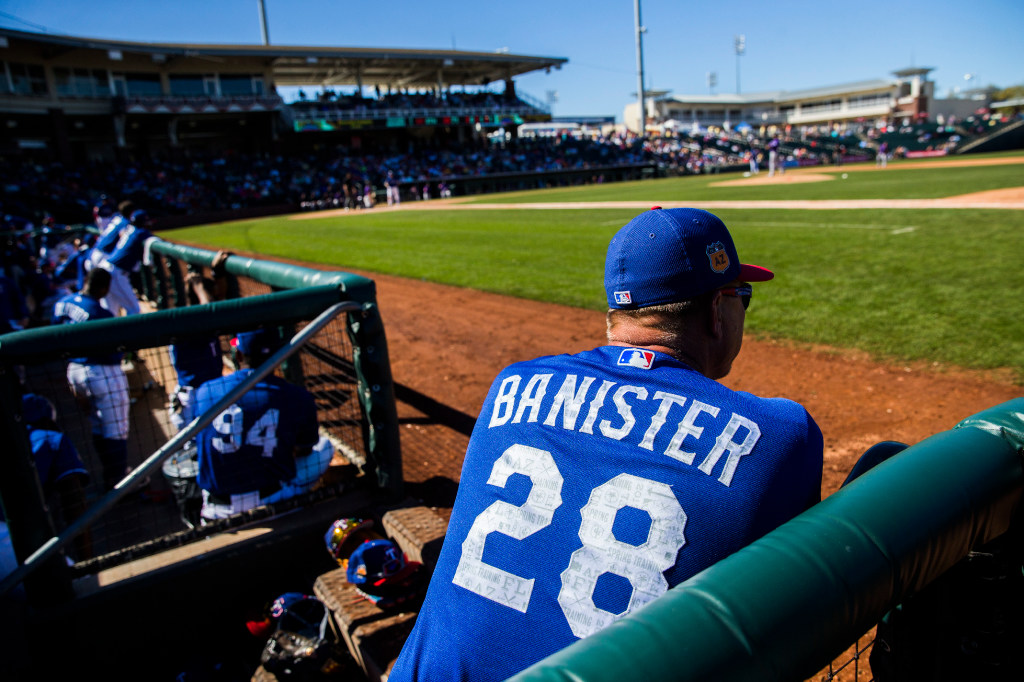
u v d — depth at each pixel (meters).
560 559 1.10
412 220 25.08
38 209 32.12
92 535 3.69
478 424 1.39
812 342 5.79
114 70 41.31
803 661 0.76
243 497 3.20
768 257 10.17
